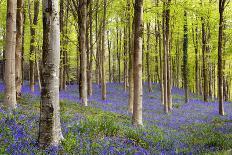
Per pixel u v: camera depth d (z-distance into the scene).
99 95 31.58
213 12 26.62
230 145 10.87
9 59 13.53
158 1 22.55
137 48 15.21
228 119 21.08
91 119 11.58
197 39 36.12
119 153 8.16
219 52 24.00
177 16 24.05
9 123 9.61
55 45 7.92
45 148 7.61
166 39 24.44
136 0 15.28
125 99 30.53
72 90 33.78
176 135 13.05
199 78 45.41
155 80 64.06
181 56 47.97
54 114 7.95
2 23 27.55
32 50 26.34
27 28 28.97
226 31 28.98
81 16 20.72
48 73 7.89
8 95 13.48
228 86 55.69
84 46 20.77
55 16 7.91
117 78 73.00
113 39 52.34
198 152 9.56
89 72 29.39
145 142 10.48
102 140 9.34
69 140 8.25
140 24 15.20
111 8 25.88
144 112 23.31
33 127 9.86
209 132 14.86
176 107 29.25
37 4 24.80
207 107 29.31
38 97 20.12
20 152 6.89
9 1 13.66
